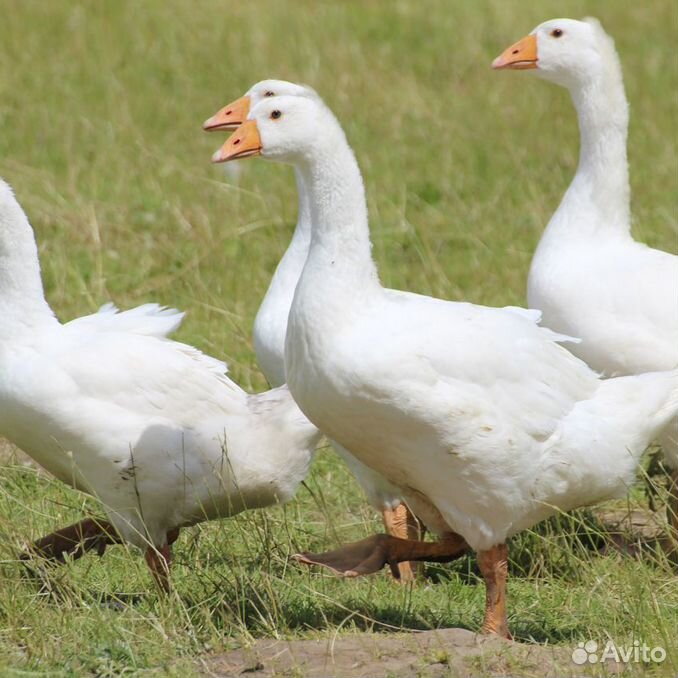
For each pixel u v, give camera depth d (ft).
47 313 32.12
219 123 41.29
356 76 80.43
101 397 31.40
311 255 28.71
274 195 63.62
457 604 32.83
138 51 83.82
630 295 36.14
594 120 38.37
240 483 32.71
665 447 36.27
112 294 53.93
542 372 29.22
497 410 28.32
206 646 28.17
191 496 32.17
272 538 34.19
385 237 60.34
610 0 100.01
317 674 26.45
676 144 70.79
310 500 39.68
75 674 26.81
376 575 34.45
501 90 79.82
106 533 33.19
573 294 36.70
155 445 31.48
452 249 59.77
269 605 30.27
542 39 39.40
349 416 28.14
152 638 28.58
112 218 60.49
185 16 91.30
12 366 31.30
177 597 29.68
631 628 29.43
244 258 57.57
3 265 31.65
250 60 83.20
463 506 28.96
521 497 29.07
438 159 69.87
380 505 36.22
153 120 73.61
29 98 75.10
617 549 34.94
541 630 30.58
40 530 35.29
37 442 32.01
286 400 32.89
